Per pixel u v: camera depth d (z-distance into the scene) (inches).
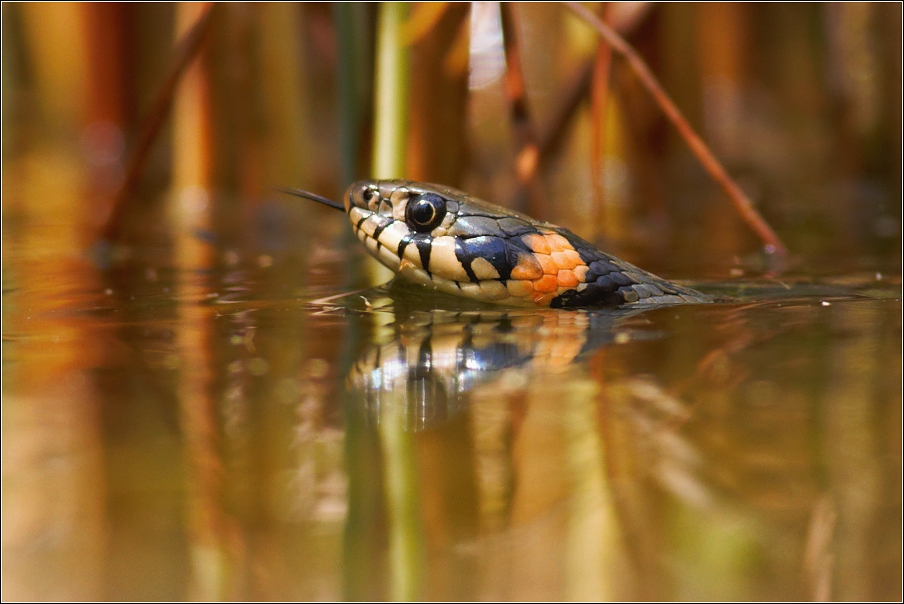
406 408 153.8
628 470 129.4
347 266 324.8
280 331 211.8
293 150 528.1
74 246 376.2
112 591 103.4
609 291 253.0
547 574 106.7
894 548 113.0
